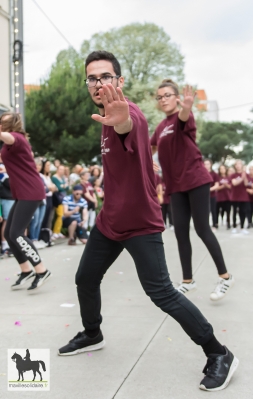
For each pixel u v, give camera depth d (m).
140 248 2.29
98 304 2.69
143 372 2.47
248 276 4.99
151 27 34.66
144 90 31.61
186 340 2.96
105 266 2.55
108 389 2.28
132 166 2.18
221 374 2.26
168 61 34.16
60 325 3.32
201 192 3.70
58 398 2.19
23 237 4.23
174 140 3.74
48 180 7.93
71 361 2.64
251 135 59.94
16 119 4.13
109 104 1.86
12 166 4.11
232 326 3.24
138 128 2.07
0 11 9.45
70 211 7.88
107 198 2.37
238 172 10.95
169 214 11.55
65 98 21.98
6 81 9.80
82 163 23.20
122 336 3.05
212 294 3.77
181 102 3.59
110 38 34.62
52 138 22.33
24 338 3.04
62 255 6.74
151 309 3.71
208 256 6.34
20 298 4.14
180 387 2.28
